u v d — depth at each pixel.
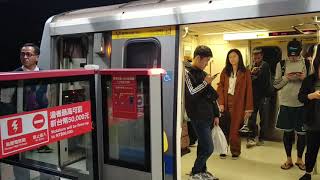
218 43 7.17
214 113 4.88
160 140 2.43
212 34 6.82
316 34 6.12
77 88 2.41
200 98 4.30
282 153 6.19
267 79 6.48
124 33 4.05
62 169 2.67
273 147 6.64
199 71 4.32
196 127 4.38
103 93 2.56
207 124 4.35
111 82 2.50
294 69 4.81
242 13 3.17
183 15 3.51
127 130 2.51
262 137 7.03
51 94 2.23
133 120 2.46
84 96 2.47
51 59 4.86
